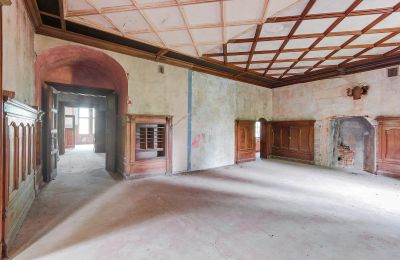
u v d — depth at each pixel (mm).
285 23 4586
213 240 2934
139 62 6324
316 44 5746
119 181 6020
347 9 4031
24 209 3496
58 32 4906
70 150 13656
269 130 10836
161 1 3684
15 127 2951
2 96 2328
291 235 3107
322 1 3775
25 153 3518
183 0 3639
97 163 8875
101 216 3689
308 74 8828
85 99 11977
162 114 6812
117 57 5898
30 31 4285
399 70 6723
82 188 5324
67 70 6297
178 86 7207
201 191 5211
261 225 3418
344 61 7242
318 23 4578
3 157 2438
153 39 5273
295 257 2570
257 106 10227
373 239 3027
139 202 4398
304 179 6492
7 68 2801
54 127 6445
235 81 9219
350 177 6801
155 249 2699
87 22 4434
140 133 6859
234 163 9133
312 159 9070
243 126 9508
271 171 7672
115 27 4656
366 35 5176
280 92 10539
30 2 3789
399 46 5863
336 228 3346
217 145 8461
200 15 4125
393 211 4047
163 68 6828
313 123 9086
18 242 2822
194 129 7668
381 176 6945
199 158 7844
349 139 8492
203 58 6812
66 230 3174
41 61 5020
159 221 3520
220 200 4574
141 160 6430
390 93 6941
